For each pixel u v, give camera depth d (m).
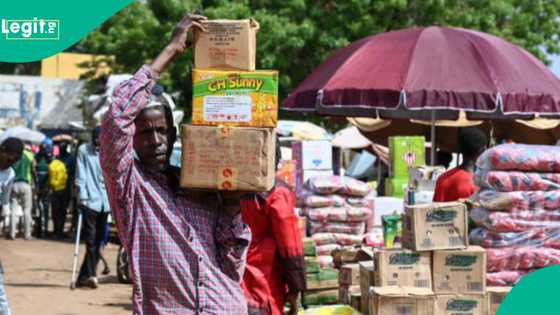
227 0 31.00
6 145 9.56
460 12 32.31
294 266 7.02
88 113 19.86
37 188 26.59
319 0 31.70
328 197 11.50
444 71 13.48
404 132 21.03
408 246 8.05
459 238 7.93
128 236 4.83
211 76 4.88
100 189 14.74
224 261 4.94
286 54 30.62
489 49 14.00
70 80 52.19
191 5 31.39
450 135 20.56
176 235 4.81
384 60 13.94
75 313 12.54
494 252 8.21
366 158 29.78
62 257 20.28
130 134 4.76
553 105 13.67
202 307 4.77
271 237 7.10
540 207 8.24
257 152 4.80
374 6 31.30
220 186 4.80
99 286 15.30
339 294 9.56
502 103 13.27
